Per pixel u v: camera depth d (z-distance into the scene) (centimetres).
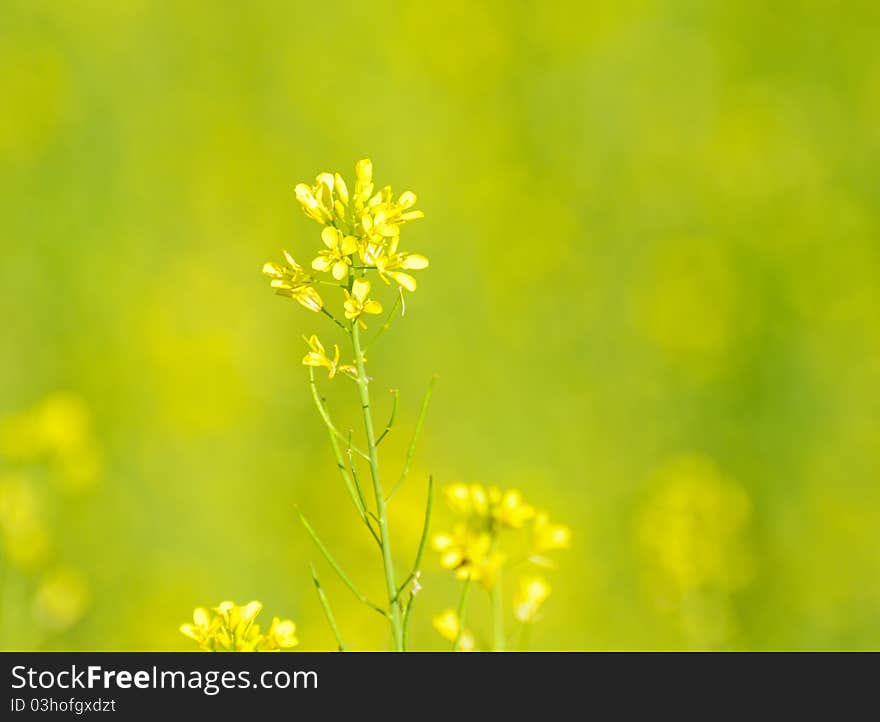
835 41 1703
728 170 1587
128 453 1156
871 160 1573
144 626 985
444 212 1587
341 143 1688
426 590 1045
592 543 1107
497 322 1397
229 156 1645
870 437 1162
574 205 1617
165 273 1452
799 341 1276
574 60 1792
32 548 785
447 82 1792
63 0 1727
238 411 1247
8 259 1343
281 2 1869
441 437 1266
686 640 896
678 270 1408
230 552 1095
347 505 1125
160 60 1777
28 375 1227
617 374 1323
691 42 1780
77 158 1502
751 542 1056
